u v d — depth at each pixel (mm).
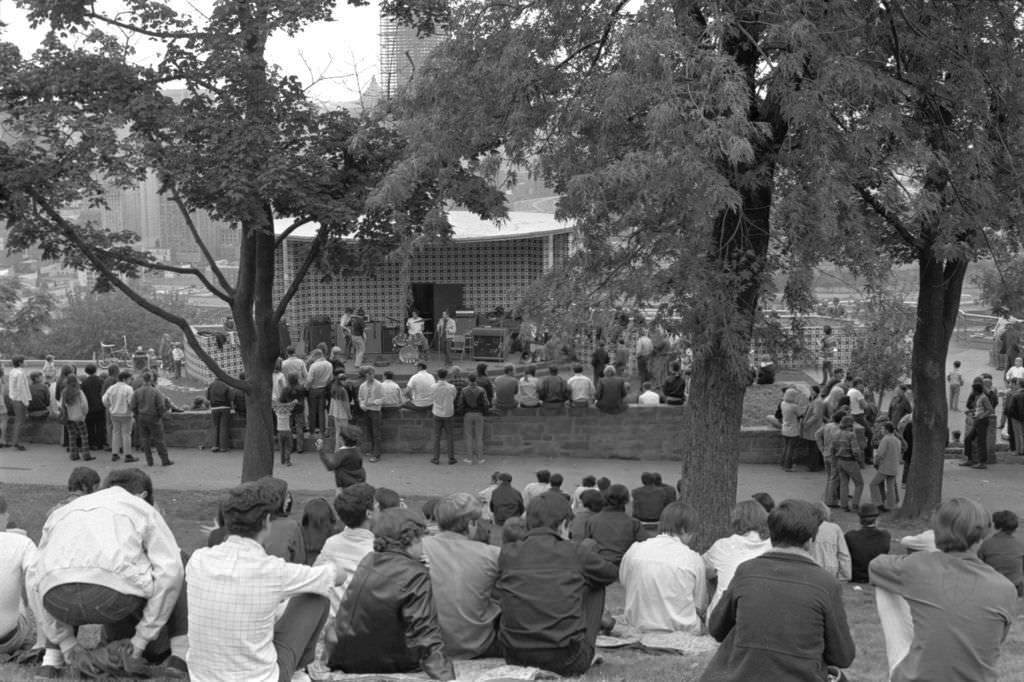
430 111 16281
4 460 25625
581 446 27953
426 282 42344
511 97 15406
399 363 37562
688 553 9672
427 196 18531
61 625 7418
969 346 51375
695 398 16766
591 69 15344
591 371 36844
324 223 18688
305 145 19125
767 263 14805
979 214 16312
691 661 8617
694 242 13891
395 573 7113
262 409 20922
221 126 18188
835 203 13797
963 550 5637
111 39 18297
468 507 8469
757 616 5324
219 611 6445
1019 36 16938
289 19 17750
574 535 13477
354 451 12242
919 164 15094
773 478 26156
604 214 14125
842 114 14953
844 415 23344
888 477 23172
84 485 8242
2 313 65250
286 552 8859
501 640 8070
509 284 42312
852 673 8766
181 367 45438
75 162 17750
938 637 5473
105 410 26656
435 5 19250
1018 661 9125
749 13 14523
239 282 20891
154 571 7066
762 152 15000
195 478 24234
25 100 18406
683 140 13148
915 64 16453
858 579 15078
